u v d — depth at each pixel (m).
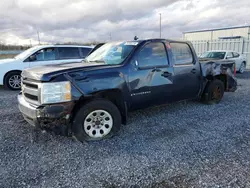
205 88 5.12
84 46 8.46
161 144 3.13
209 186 2.16
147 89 3.72
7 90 7.41
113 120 3.38
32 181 2.27
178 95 4.32
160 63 3.90
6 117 4.31
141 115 4.45
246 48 15.59
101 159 2.72
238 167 2.50
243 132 3.56
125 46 3.86
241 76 11.22
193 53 4.56
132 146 3.07
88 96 3.09
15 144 3.12
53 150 2.95
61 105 2.87
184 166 2.54
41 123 2.88
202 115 4.46
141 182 2.25
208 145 3.09
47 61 7.67
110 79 3.24
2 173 2.41
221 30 20.17
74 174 2.39
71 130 3.15
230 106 5.15
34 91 2.97
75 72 3.00
